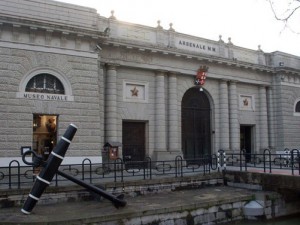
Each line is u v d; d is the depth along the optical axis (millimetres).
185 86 26594
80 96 20234
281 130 31172
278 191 16234
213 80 28297
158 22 25359
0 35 18422
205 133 28031
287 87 31797
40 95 19219
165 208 12445
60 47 19859
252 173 17438
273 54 31844
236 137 28781
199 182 17703
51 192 13367
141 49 23734
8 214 11359
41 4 19641
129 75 24078
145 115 24484
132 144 24250
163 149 24516
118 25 23609
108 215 11156
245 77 29938
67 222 10383
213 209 13945
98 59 21469
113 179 16469
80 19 20703
